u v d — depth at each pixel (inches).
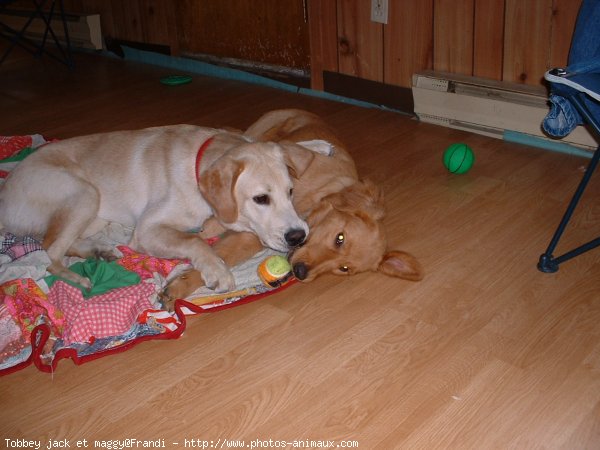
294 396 54.3
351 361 57.2
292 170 65.7
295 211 64.5
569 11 83.0
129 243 67.1
